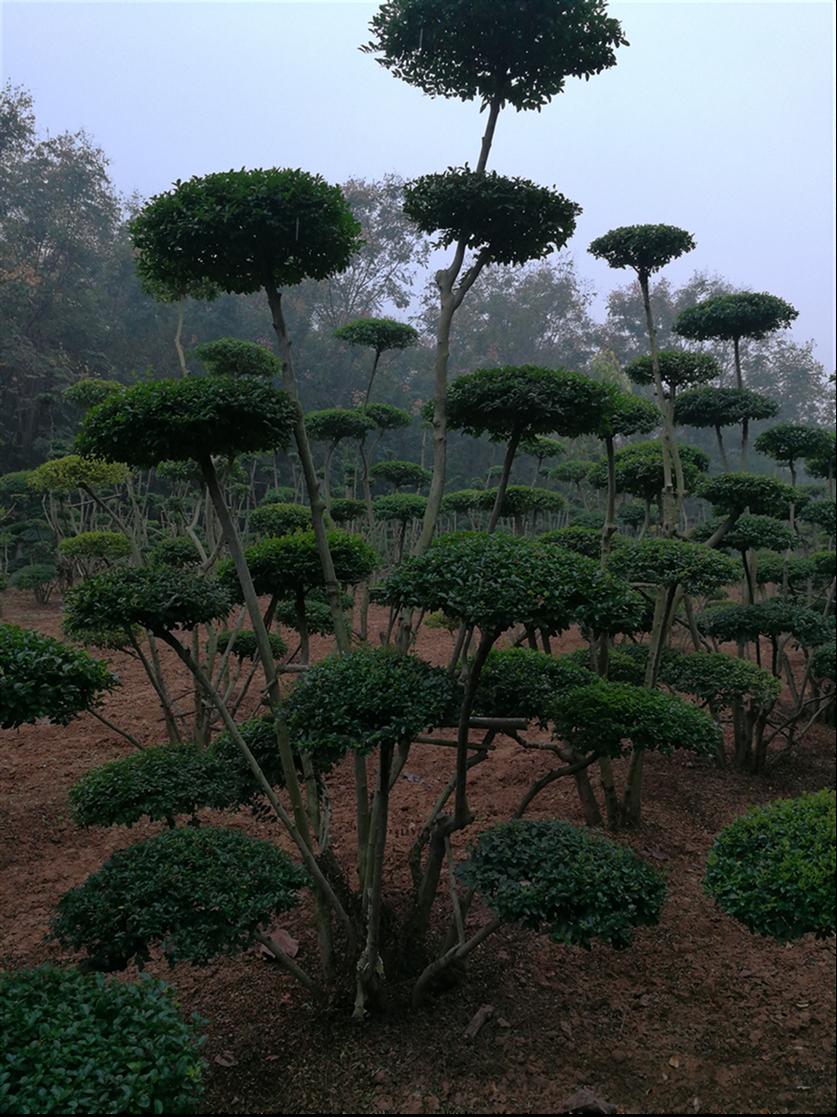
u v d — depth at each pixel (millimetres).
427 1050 3670
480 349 40312
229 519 3725
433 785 7145
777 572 9719
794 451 8836
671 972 4449
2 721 3197
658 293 45406
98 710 8984
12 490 19406
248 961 4465
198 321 30797
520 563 3188
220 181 3557
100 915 3289
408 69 4555
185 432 3334
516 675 4391
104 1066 2549
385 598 3338
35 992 2885
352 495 19125
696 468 8891
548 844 3574
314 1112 3309
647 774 7691
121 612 3578
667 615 6566
